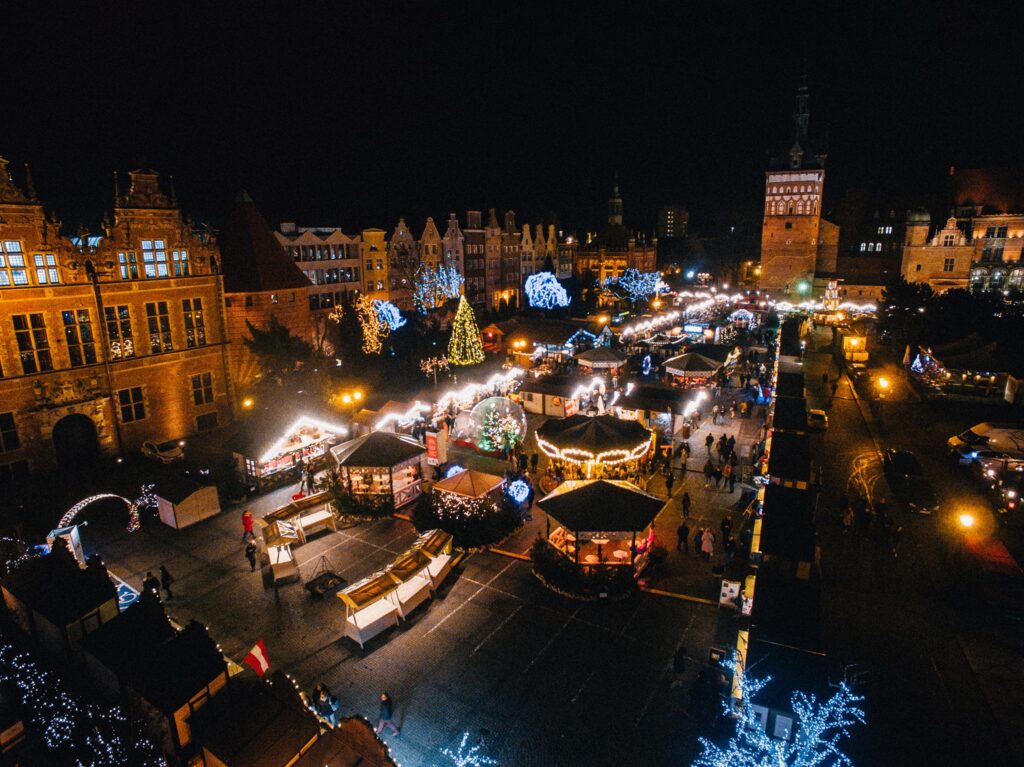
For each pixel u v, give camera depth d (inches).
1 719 658.2
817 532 1064.8
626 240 5118.1
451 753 649.6
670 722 682.8
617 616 874.1
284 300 1855.3
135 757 645.3
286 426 1337.4
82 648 705.0
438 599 924.0
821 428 1567.4
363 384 1865.2
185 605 920.9
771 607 730.8
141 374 1528.1
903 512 1149.7
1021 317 2092.8
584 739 663.1
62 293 1362.0
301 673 772.6
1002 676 746.2
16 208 1275.8
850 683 733.3
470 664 783.1
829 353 2581.2
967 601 878.4
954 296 2357.3
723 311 3673.7
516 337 2404.0
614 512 937.5
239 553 1068.5
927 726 674.2
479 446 1470.2
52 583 794.2
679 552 1034.7
